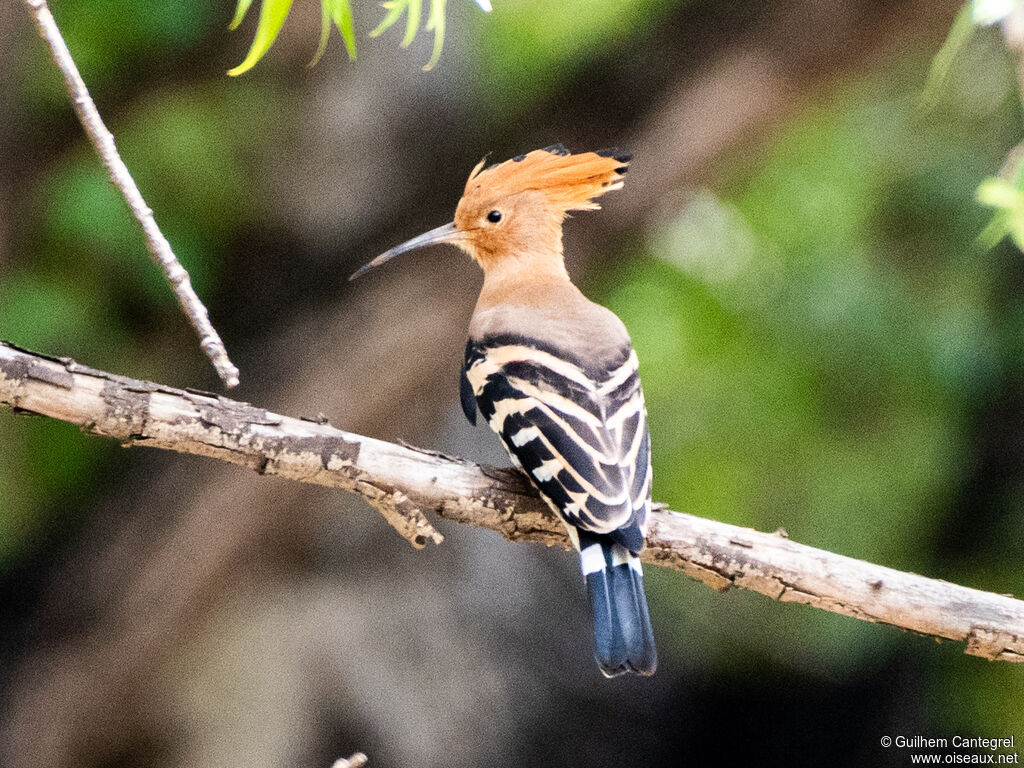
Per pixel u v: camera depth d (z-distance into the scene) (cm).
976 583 1423
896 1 1138
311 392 1234
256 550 1268
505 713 1359
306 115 1260
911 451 1348
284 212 1273
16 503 1314
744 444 1359
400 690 1298
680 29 1198
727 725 1606
